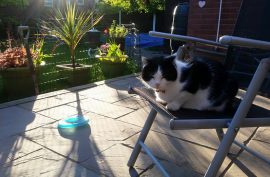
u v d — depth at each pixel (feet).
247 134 7.70
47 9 29.14
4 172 5.89
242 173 5.89
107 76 14.53
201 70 4.49
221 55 6.15
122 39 19.25
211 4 12.03
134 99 10.59
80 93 11.30
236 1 11.16
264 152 6.73
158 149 6.84
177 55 5.33
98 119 8.68
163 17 30.42
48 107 9.69
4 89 11.50
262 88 5.08
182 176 5.78
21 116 8.86
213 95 4.46
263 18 5.70
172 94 4.42
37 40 15.23
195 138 7.44
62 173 5.85
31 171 5.92
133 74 14.39
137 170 5.96
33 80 11.25
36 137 7.43
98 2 34.88
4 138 7.36
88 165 6.14
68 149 6.81
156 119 8.63
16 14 27.71
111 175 5.80
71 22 12.76
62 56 18.45
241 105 3.84
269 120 4.08
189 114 4.23
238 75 5.75
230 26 11.57
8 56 11.23
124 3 31.96
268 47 3.52
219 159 3.96
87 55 19.10
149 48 24.02
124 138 7.40
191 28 12.96
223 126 3.98
